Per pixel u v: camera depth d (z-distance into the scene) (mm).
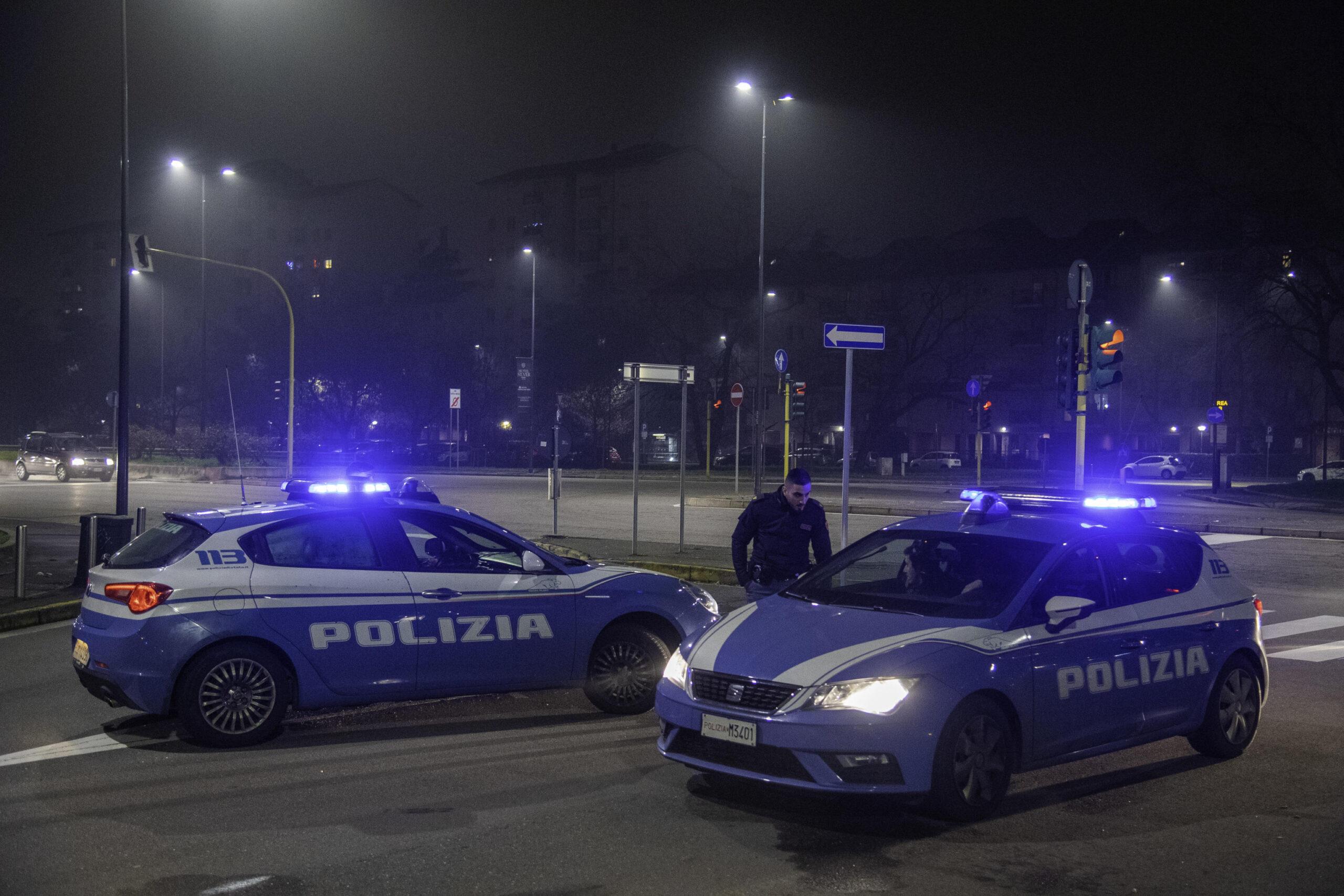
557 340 64000
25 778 6254
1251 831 5480
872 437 62438
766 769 5441
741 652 5742
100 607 6992
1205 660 6738
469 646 7445
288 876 4762
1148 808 5859
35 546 19344
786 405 27641
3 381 86438
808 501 8453
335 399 65000
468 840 5242
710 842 5242
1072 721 5984
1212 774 6574
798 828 5457
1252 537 22656
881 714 5285
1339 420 63062
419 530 8281
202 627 6820
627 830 5402
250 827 5414
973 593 6137
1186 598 6793
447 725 7629
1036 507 7035
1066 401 14281
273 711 7020
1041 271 69438
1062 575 6234
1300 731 7676
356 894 4559
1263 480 55312
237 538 7098
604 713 8023
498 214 98625
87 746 6957
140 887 4629
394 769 6469
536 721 7773
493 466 60406
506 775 6359
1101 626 6207
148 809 5699
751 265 62438
